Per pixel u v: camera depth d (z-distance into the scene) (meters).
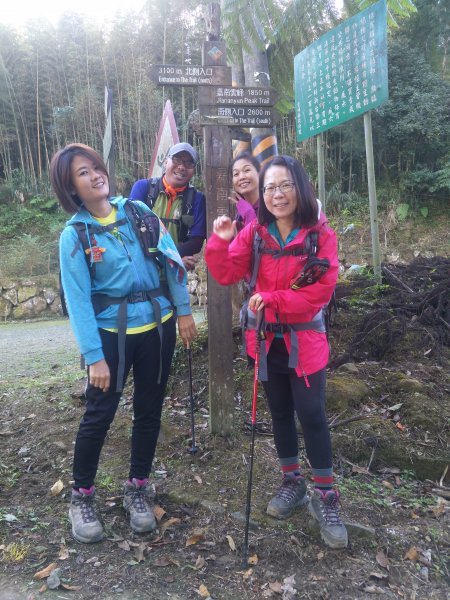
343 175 17.17
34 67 19.50
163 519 2.35
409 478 2.81
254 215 2.69
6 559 2.07
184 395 3.53
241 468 2.71
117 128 18.70
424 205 16.12
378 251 4.71
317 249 2.12
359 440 2.93
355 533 2.24
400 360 3.81
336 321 4.16
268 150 4.33
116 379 2.17
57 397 3.73
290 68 4.98
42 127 19.59
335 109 4.31
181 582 1.98
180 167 2.97
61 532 2.24
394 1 4.25
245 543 2.10
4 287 12.86
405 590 1.99
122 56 19.22
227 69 2.89
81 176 2.10
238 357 3.76
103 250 2.13
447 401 3.30
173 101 18.25
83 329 2.06
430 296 4.38
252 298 2.08
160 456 2.85
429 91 15.84
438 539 2.28
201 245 3.12
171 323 2.35
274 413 2.34
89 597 1.88
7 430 3.24
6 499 2.50
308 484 2.61
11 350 6.99
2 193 18.23
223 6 4.21
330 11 4.39
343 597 1.92
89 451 2.18
